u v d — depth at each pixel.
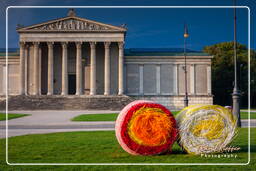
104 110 83.31
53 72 100.62
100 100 88.25
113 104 85.94
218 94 119.25
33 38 94.69
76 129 34.28
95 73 95.31
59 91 100.56
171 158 16.19
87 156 17.02
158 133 16.83
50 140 23.62
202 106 17.52
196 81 100.56
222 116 17.56
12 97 87.62
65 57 94.69
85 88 101.75
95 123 42.09
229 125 17.62
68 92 101.94
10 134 29.31
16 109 83.25
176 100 99.56
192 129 17.30
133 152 16.94
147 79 101.31
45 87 100.56
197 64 101.06
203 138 17.36
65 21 95.75
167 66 101.50
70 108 84.75
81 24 95.75
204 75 100.69
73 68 102.44
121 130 16.70
